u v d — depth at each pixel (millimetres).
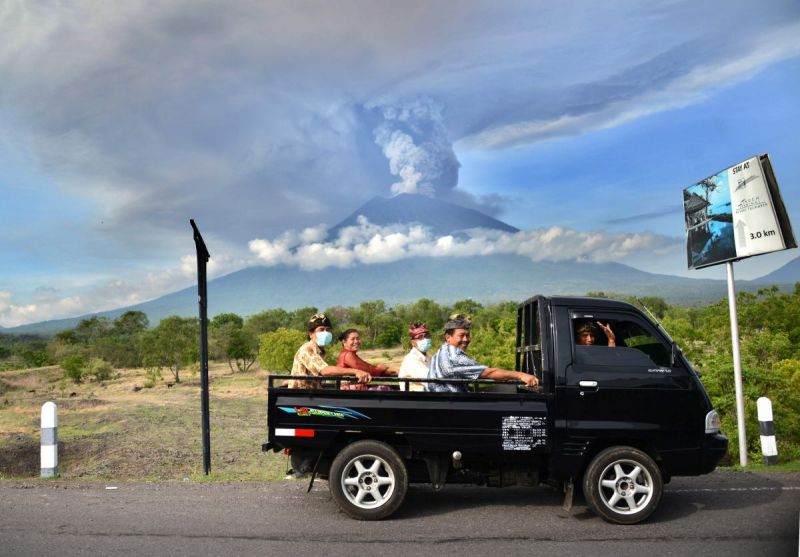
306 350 7449
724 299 27578
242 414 31531
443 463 6918
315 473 6797
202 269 10578
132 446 21031
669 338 6980
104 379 61812
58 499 7695
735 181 10867
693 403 6809
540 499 7652
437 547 5715
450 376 6984
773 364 15289
